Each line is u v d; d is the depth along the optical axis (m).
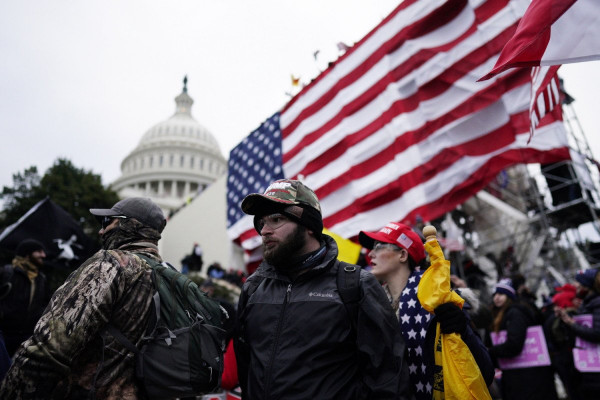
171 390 1.74
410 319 2.35
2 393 1.53
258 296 2.07
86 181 30.84
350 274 1.97
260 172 9.77
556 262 9.63
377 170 6.95
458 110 6.07
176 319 1.87
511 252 10.48
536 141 5.36
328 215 7.56
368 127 7.30
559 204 9.34
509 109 5.63
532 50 2.39
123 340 1.71
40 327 1.57
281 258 2.02
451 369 1.93
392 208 6.61
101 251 1.86
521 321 3.66
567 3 2.33
